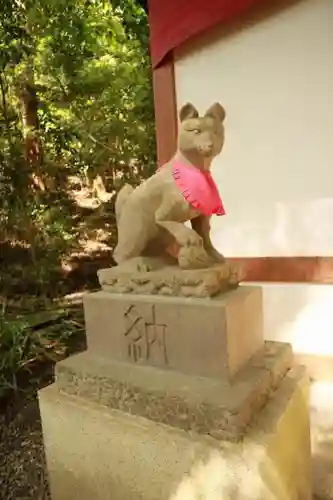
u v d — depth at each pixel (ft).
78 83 15.57
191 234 4.96
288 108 8.27
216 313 4.50
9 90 14.89
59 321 13.21
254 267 8.89
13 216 13.92
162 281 5.03
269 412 4.64
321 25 7.84
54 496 5.58
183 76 9.16
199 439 4.27
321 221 8.26
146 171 17.78
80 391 5.26
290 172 8.39
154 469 4.56
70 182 19.06
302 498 5.28
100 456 4.98
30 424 9.14
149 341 5.03
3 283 15.01
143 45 16.44
